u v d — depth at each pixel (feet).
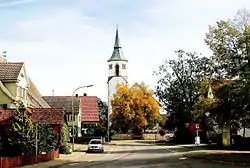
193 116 258.37
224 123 129.18
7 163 93.35
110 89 445.78
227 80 151.94
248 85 113.29
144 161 120.57
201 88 186.70
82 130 350.02
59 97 338.75
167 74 273.33
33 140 110.93
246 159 112.06
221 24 151.94
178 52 270.05
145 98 315.58
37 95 240.32
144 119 313.94
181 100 267.80
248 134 205.67
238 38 145.79
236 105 116.88
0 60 188.96
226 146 176.35
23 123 108.27
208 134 220.02
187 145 221.25
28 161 106.42
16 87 157.99
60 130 159.33
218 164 104.58
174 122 273.95
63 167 103.71
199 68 263.90
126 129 324.60
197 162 112.06
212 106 133.08
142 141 298.76
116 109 313.94
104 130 312.91
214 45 153.79
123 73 454.40
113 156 150.00
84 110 359.05
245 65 131.44
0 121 116.98
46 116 157.48
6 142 109.70
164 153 160.45
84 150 189.26
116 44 463.83
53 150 135.44
